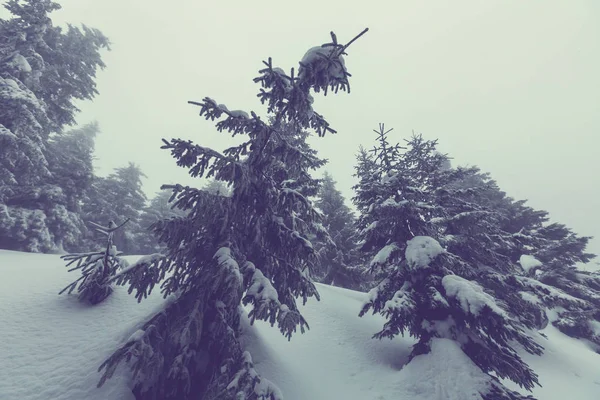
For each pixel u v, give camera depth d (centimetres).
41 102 1956
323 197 2653
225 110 771
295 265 838
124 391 612
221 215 737
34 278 1139
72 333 823
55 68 2277
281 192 784
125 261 1084
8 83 1617
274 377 827
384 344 1202
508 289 1328
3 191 1948
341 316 1408
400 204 1092
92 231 2864
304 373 933
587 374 1346
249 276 698
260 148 805
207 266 716
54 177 2420
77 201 2503
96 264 1002
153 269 672
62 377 657
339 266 2330
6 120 1678
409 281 1085
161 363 588
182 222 691
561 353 1513
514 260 2127
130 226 3103
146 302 991
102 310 943
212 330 668
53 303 962
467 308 873
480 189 1383
